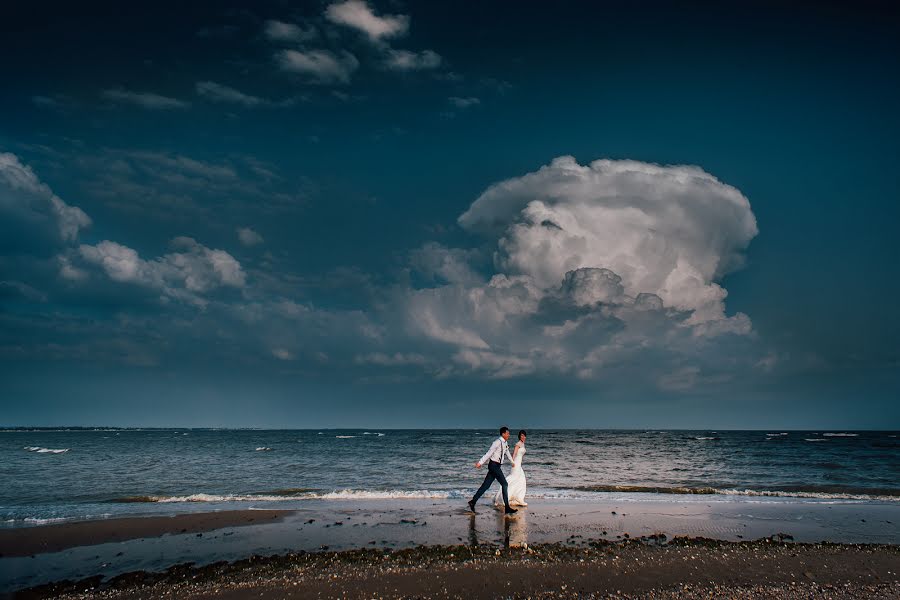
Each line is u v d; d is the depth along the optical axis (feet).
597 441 336.49
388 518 46.60
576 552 34.73
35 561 33.86
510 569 31.24
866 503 57.52
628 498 59.72
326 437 451.53
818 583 29.76
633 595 27.66
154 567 32.53
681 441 336.70
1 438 436.76
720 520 47.19
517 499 51.55
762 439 379.55
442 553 34.40
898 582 30.07
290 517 46.91
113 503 56.24
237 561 33.50
